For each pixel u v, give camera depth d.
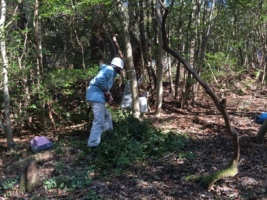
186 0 8.61
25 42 6.91
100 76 5.60
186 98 9.20
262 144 6.03
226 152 5.60
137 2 8.38
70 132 7.04
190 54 9.06
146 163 5.14
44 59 8.46
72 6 6.64
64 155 5.61
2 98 7.01
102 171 4.93
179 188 4.38
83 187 4.52
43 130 7.33
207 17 9.41
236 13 10.67
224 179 4.56
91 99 5.54
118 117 6.80
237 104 9.22
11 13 7.21
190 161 5.22
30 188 4.59
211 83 9.95
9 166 5.41
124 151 5.31
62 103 7.58
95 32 9.04
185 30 8.92
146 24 9.49
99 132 5.54
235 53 12.88
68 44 9.35
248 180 4.54
